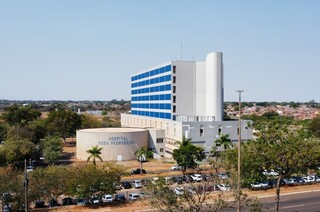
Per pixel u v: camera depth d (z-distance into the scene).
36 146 104.19
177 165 86.31
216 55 106.81
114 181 57.91
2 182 52.94
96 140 100.62
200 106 112.75
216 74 106.81
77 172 57.91
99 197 57.38
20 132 112.38
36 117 150.12
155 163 97.81
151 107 136.75
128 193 64.69
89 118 164.00
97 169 58.69
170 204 30.80
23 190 52.62
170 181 34.06
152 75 135.50
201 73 113.00
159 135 111.25
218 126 100.38
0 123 149.50
